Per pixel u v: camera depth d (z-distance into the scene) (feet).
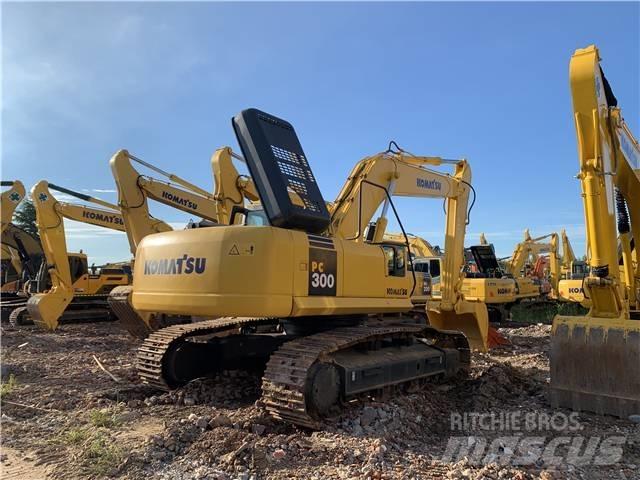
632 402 19.49
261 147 20.84
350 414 19.58
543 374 29.63
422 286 43.50
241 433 17.02
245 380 25.41
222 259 19.11
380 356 22.88
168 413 20.93
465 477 14.40
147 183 46.57
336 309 20.86
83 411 21.26
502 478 14.40
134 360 33.81
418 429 19.43
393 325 24.89
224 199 42.39
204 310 19.24
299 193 20.98
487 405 22.49
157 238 21.76
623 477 15.01
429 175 30.78
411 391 23.98
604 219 20.94
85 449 16.38
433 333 26.94
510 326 60.44
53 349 39.47
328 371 19.47
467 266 71.20
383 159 27.25
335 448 16.48
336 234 23.91
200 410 21.17
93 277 65.77
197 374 25.59
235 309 18.63
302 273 19.70
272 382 18.74
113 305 45.03
